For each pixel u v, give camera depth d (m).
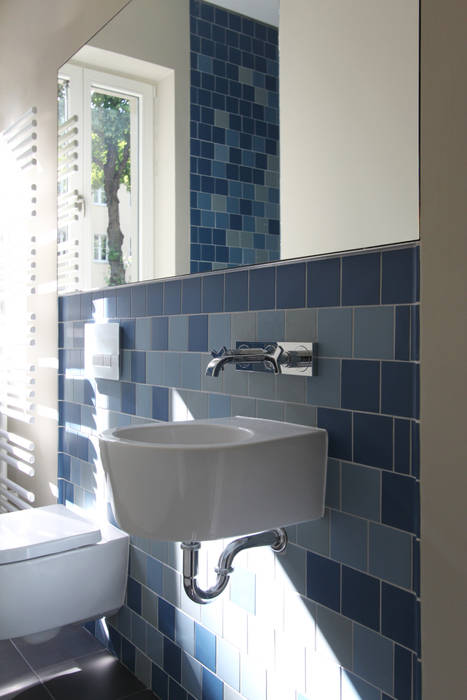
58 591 1.92
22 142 2.77
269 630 1.53
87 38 2.26
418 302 1.19
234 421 1.54
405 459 1.22
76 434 2.45
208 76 1.72
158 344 1.96
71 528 2.05
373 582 1.28
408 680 1.21
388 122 1.23
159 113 1.91
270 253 1.53
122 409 2.15
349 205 1.33
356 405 1.32
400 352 1.23
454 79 1.11
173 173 1.85
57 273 2.55
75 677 2.04
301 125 1.45
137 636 2.05
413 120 1.18
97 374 2.27
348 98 1.33
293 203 1.47
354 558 1.33
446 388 1.12
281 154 1.50
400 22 1.21
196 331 1.80
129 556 2.10
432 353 1.14
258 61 1.57
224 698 1.67
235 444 1.23
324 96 1.39
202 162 1.74
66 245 2.46
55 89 2.49
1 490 2.95
